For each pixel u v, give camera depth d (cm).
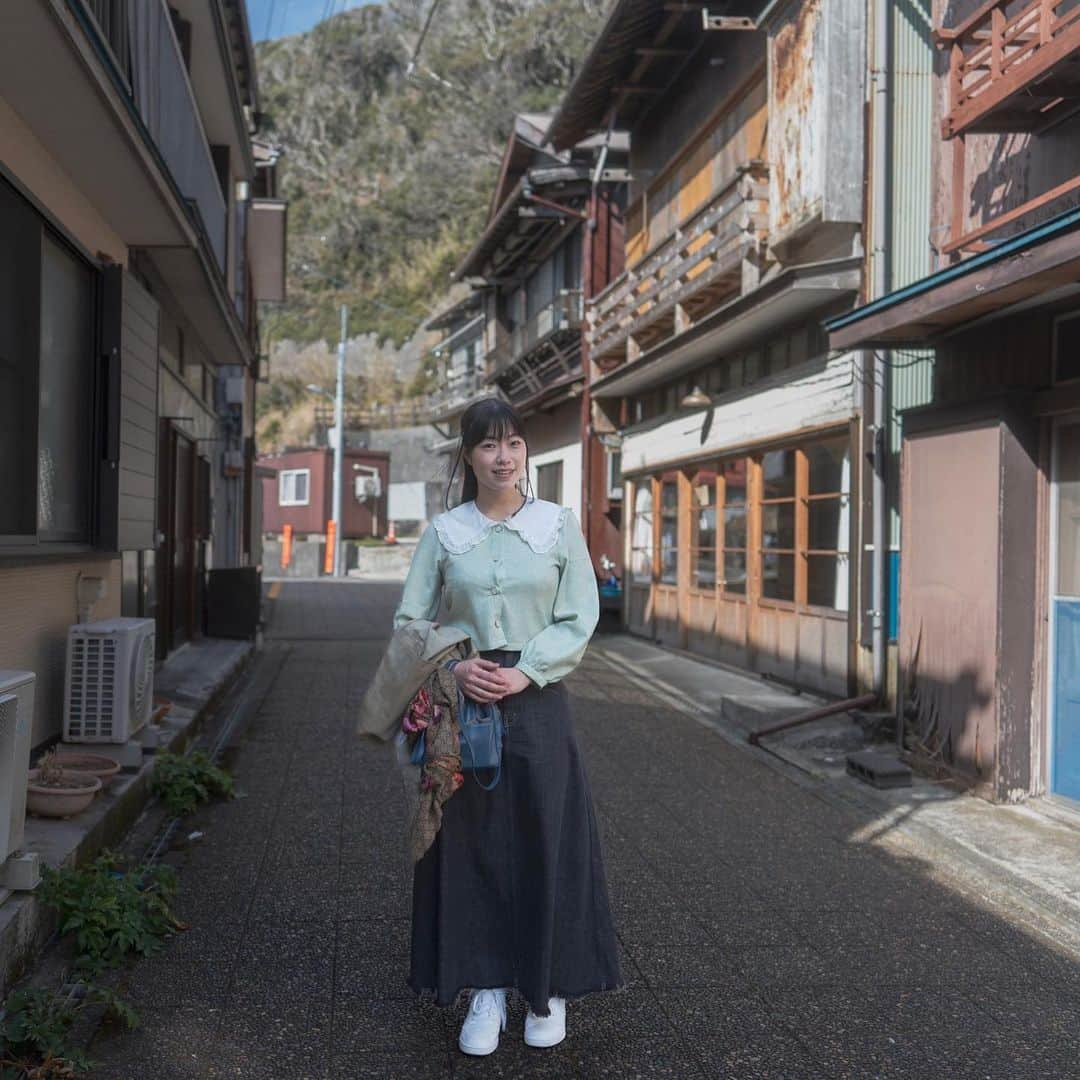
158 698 780
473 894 289
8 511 464
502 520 292
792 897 435
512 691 276
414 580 297
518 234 1917
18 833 334
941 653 616
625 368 1263
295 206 6291
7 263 462
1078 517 545
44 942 344
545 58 5578
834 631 828
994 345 589
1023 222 582
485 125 5619
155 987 333
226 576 1248
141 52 593
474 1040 291
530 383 1978
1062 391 531
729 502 1076
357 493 3981
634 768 662
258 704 880
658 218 1288
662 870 466
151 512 663
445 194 5703
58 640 538
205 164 885
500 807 288
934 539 622
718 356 1091
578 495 1700
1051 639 565
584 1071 289
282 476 4200
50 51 409
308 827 515
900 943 388
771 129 868
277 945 369
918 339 636
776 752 706
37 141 495
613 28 1087
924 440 632
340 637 1409
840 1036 314
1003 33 537
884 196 756
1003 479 557
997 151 614
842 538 832
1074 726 546
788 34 828
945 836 507
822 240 844
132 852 461
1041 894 430
